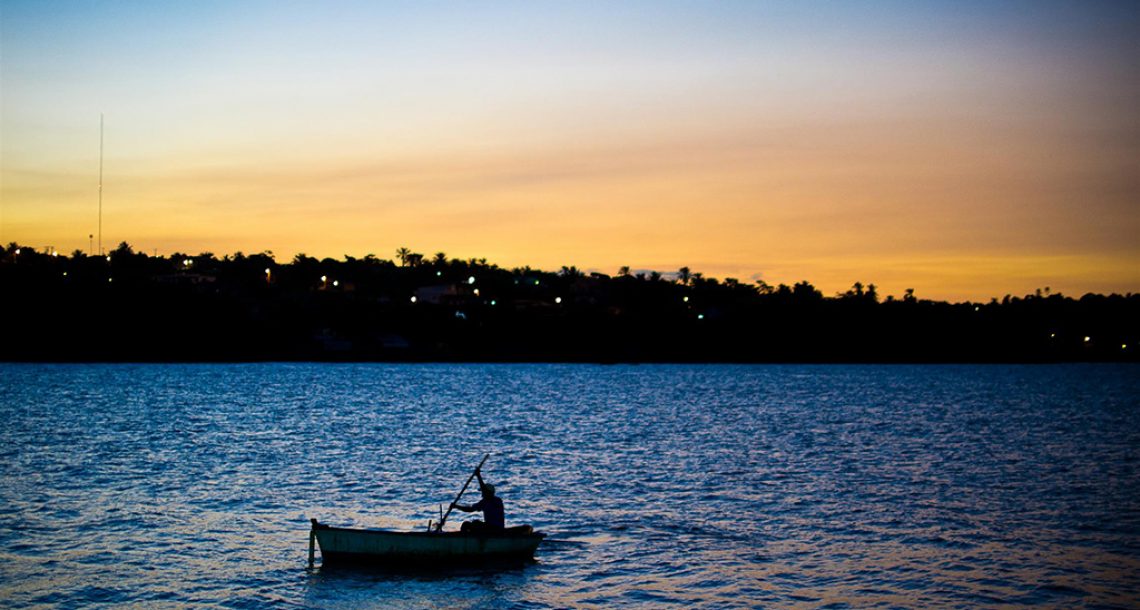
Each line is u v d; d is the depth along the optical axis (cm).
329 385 13562
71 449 5494
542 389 13862
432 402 10544
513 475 4634
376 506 3706
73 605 2409
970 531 3378
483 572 2748
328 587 2583
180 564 2777
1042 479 4747
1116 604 2547
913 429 7819
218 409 8825
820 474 4841
